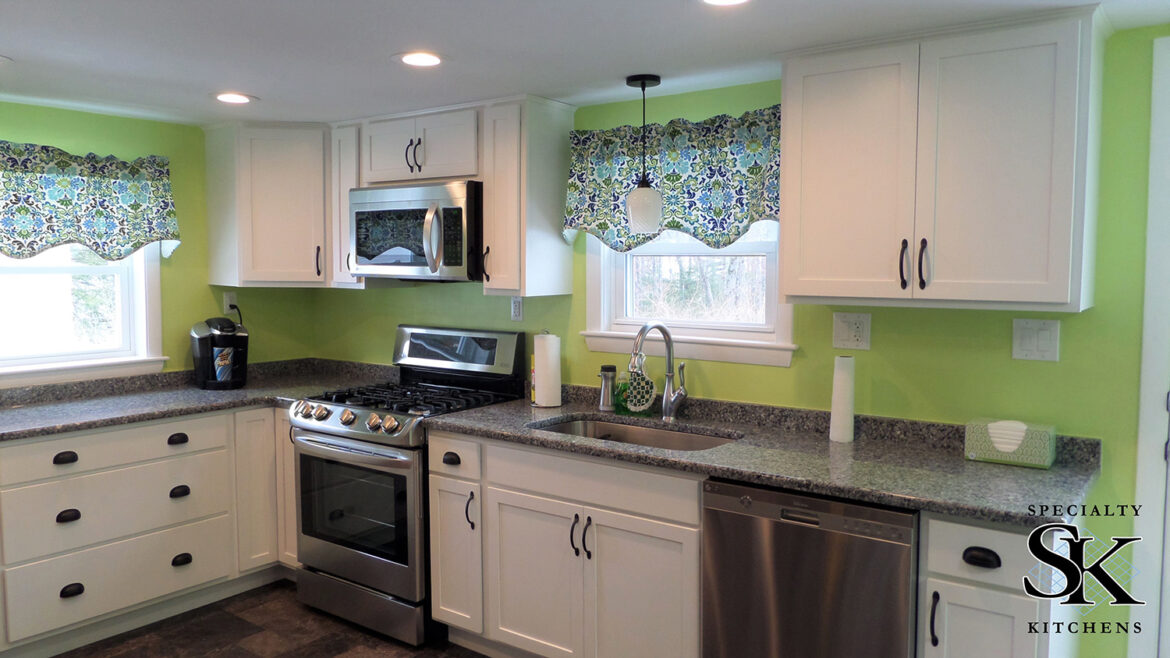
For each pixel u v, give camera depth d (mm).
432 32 2322
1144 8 2088
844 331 2770
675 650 2496
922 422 2633
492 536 2914
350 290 4219
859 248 2406
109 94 3141
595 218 3209
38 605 2947
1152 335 2285
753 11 2111
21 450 2877
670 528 2467
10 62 2645
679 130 2973
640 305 3346
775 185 2734
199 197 3914
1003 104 2166
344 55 2564
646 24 2240
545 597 2795
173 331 3863
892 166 2338
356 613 3289
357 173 3670
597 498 2627
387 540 3148
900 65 2311
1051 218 2119
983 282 2221
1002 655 1966
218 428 3449
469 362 3635
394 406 3203
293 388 3846
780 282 2555
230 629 3277
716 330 3111
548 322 3518
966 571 1997
